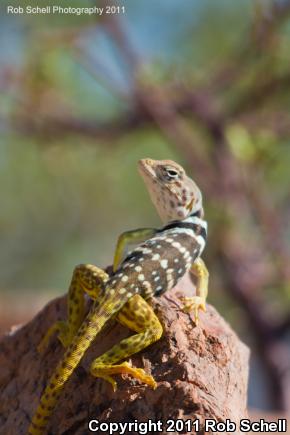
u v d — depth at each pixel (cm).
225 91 1449
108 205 2259
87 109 1520
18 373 695
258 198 1384
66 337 658
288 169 1484
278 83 1377
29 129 1419
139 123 1419
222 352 611
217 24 1609
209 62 1495
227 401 577
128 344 595
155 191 713
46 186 2133
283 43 1359
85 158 1602
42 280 2502
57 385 579
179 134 1401
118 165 1744
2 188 2180
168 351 602
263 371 1531
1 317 1634
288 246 1480
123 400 578
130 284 621
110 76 1390
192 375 580
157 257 644
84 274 646
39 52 1393
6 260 2511
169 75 1388
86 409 600
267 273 1426
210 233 1434
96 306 605
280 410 1516
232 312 1605
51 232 2470
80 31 1382
